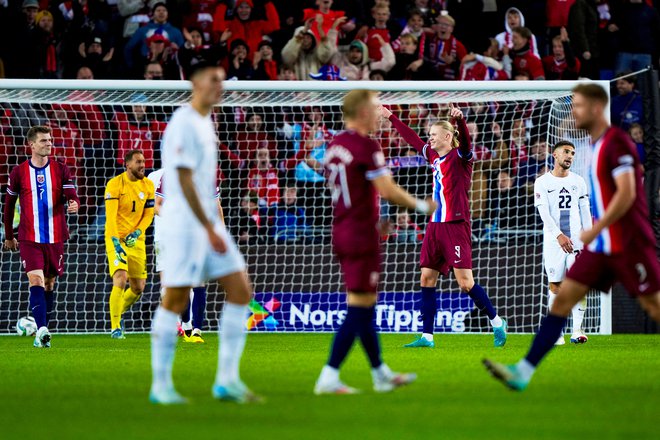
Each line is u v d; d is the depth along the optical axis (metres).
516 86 46.00
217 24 62.66
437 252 37.03
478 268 50.25
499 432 15.45
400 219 54.88
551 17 63.84
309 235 52.84
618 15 65.12
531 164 56.69
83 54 60.59
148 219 42.88
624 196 19.55
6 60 59.97
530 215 50.59
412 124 58.28
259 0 64.00
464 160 36.41
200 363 28.94
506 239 50.47
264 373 25.58
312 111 57.91
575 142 49.28
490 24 64.81
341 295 51.34
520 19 62.72
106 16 61.84
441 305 50.03
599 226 19.75
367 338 20.80
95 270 50.41
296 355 32.59
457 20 64.81
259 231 55.47
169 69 60.22
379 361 21.02
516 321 50.47
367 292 20.47
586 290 20.66
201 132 18.91
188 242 18.94
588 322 51.22
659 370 26.33
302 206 55.41
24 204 37.84
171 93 49.97
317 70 61.34
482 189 53.03
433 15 64.56
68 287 50.31
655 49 65.38
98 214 55.28
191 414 17.48
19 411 17.97
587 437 14.98
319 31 61.19
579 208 39.56
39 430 15.63
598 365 28.06
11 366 28.16
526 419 16.89
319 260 51.56
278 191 56.44
